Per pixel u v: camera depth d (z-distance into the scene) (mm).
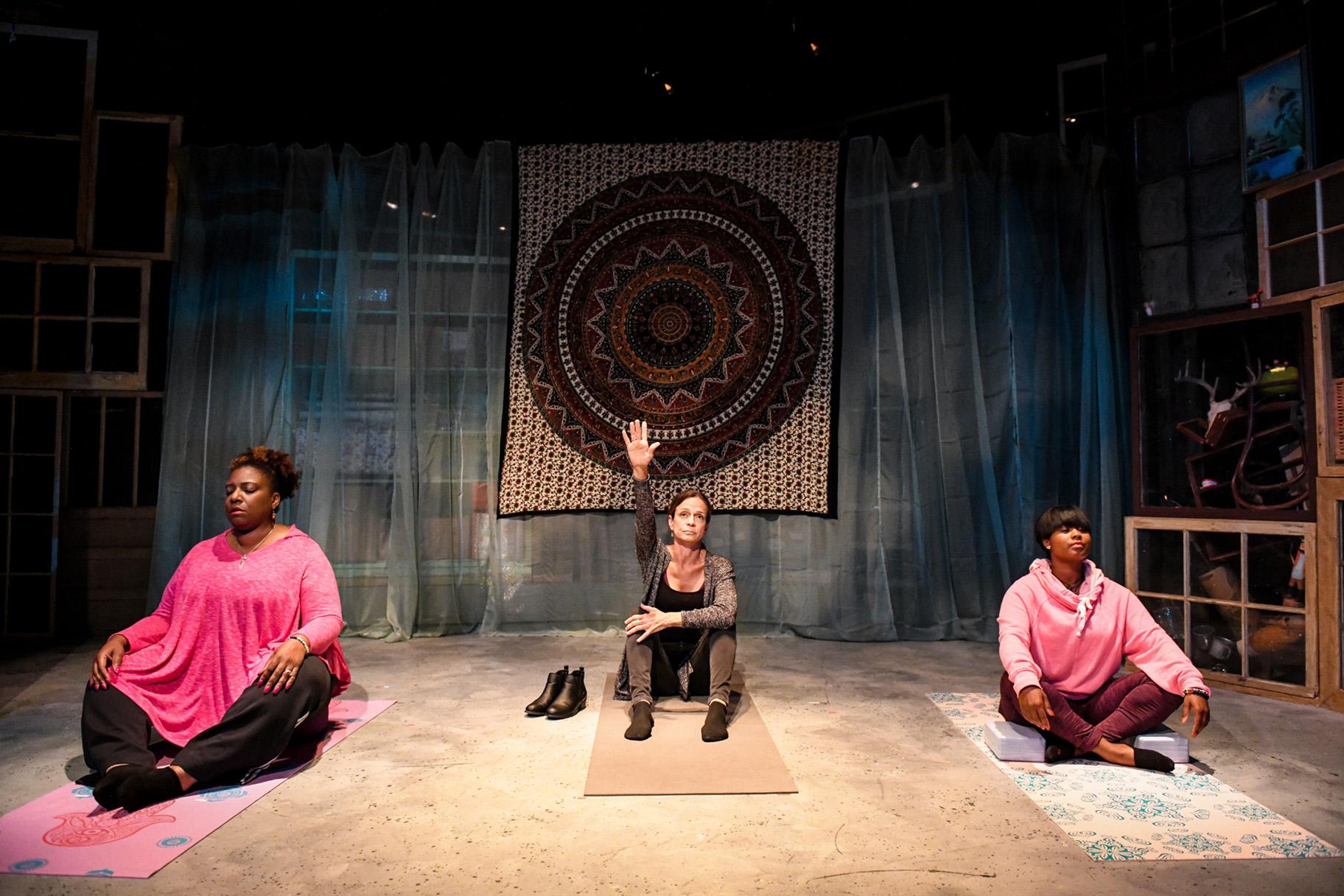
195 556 2670
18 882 1788
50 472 4559
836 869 1862
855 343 4539
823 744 2756
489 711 3145
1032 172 4617
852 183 4602
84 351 4617
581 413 4484
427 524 4566
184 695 2520
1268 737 2854
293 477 2812
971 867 1880
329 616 2584
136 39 4723
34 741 2764
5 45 4602
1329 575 3217
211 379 4496
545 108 5004
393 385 4594
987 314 4590
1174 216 3869
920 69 4961
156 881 1804
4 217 4594
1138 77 4012
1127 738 2637
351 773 2475
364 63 4848
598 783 2379
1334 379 3252
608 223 4543
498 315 4648
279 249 4609
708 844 1991
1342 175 3242
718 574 3168
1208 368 3754
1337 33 3289
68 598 4543
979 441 4500
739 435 4426
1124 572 4312
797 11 4648
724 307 4465
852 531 4477
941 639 4461
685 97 5023
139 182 4723
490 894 1750
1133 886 1797
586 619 4602
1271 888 1791
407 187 4680
